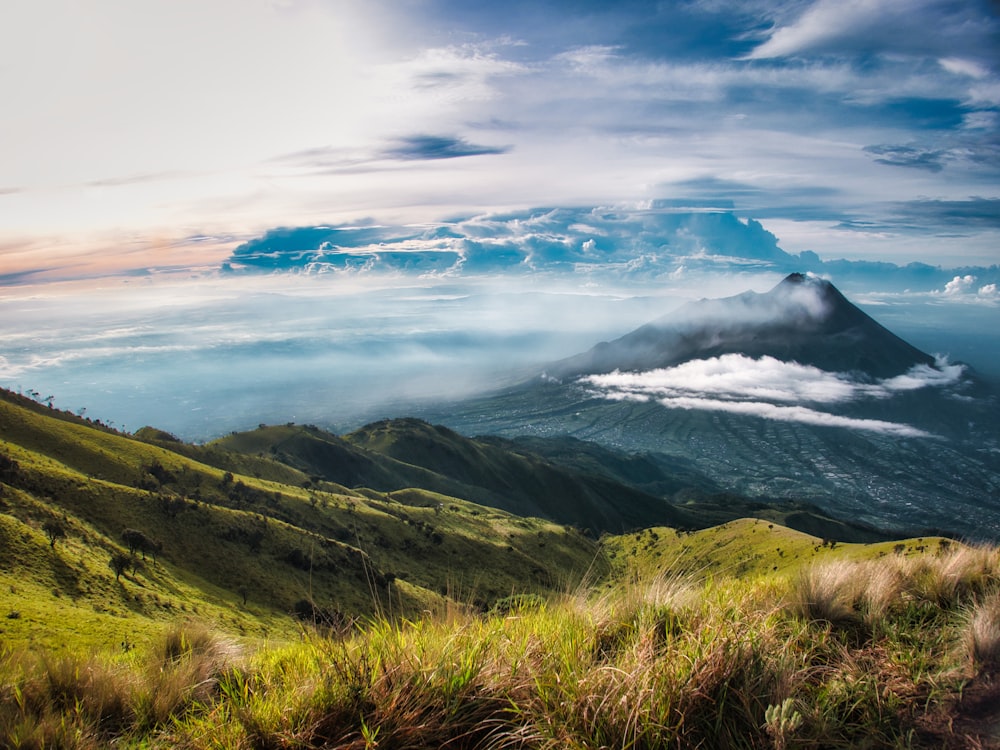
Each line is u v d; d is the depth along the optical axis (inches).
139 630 1604.3
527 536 5393.7
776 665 145.9
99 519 3270.2
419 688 137.3
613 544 5895.7
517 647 152.8
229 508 4121.6
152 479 4483.3
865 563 241.8
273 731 132.4
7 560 2231.8
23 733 142.3
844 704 139.8
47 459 4057.6
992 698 137.4
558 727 123.6
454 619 165.0
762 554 4202.8
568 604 181.3
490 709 134.2
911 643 174.4
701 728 127.6
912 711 138.1
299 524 4375.0
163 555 3164.4
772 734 124.3
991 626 160.2
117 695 167.6
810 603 193.6
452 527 5226.4
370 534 4554.6
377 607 167.3
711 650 143.8
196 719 152.3
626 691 127.2
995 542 241.4
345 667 146.1
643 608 176.9
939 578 211.2
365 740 124.9
